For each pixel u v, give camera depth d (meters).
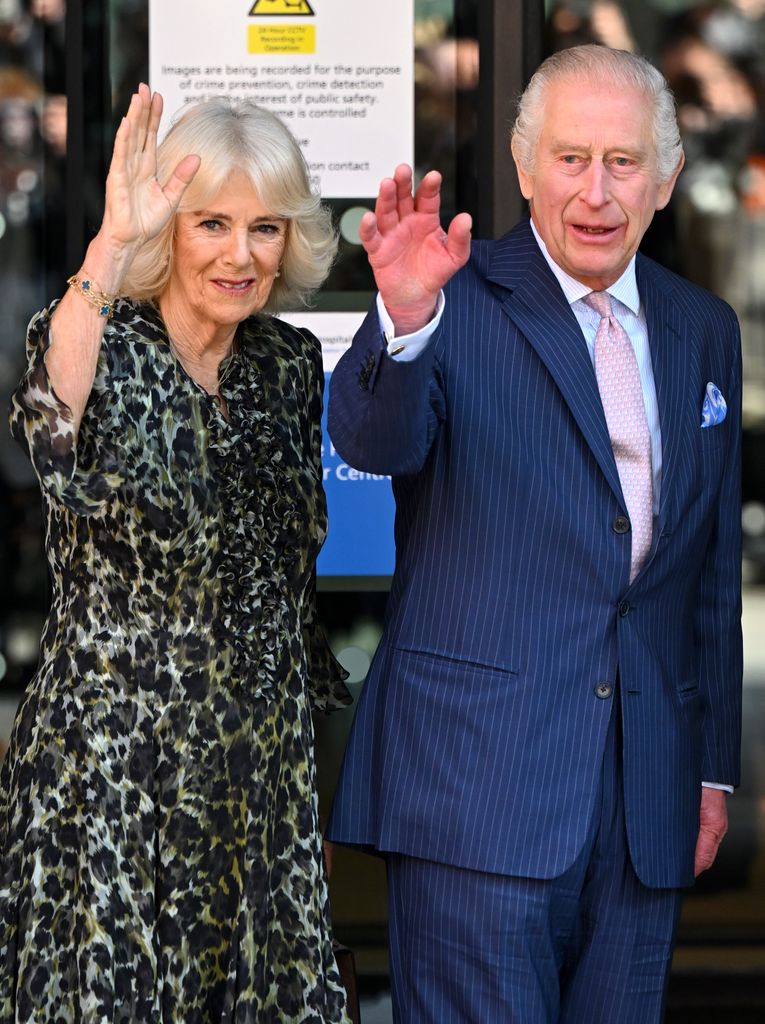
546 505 5.82
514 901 5.81
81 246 8.84
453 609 5.90
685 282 6.45
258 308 5.95
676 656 6.15
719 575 6.47
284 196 5.84
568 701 5.84
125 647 5.70
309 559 6.23
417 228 5.18
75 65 8.73
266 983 5.84
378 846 5.97
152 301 5.93
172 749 5.70
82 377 5.41
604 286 6.05
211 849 5.75
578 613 5.86
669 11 9.20
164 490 5.69
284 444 6.14
